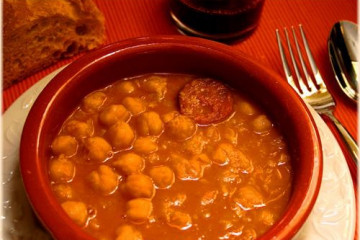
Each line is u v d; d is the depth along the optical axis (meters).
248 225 0.32
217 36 0.45
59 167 0.33
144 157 0.34
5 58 0.41
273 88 0.35
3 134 0.36
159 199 0.32
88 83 0.35
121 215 0.32
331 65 0.44
